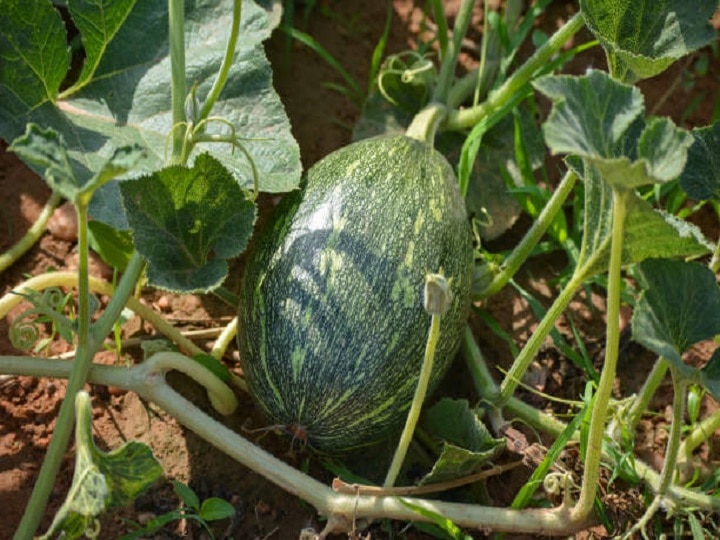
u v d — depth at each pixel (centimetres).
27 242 102
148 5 98
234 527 88
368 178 88
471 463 83
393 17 123
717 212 109
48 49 92
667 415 98
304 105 116
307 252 84
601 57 120
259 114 98
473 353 95
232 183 83
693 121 118
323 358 81
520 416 93
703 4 87
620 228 70
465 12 107
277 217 89
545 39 117
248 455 84
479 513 83
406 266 84
